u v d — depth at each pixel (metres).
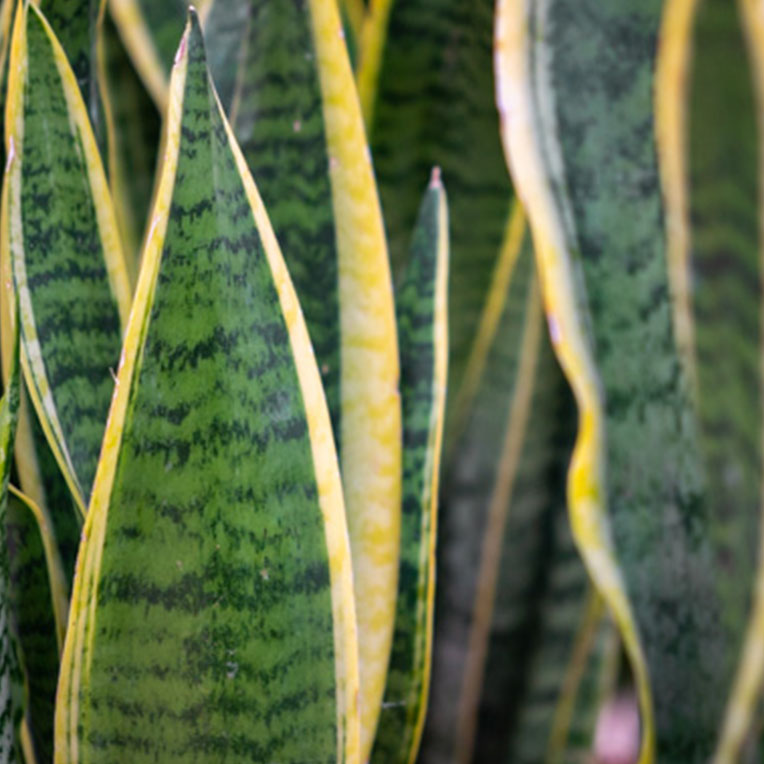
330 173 0.49
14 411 0.43
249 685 0.43
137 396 0.42
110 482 0.42
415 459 0.50
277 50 0.50
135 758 0.44
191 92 0.42
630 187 0.48
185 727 0.43
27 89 0.46
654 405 0.49
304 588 0.43
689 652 0.50
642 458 0.49
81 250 0.48
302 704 0.44
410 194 0.59
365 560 0.49
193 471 0.43
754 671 0.50
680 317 0.49
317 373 0.43
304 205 0.50
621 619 0.48
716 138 0.48
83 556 0.43
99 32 0.53
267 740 0.44
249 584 0.43
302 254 0.50
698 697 0.50
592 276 0.48
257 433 0.43
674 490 0.49
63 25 0.50
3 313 0.48
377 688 0.49
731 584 0.50
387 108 0.58
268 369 0.43
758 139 0.48
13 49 0.47
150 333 0.42
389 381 0.49
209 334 0.42
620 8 0.48
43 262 0.47
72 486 0.46
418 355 0.51
